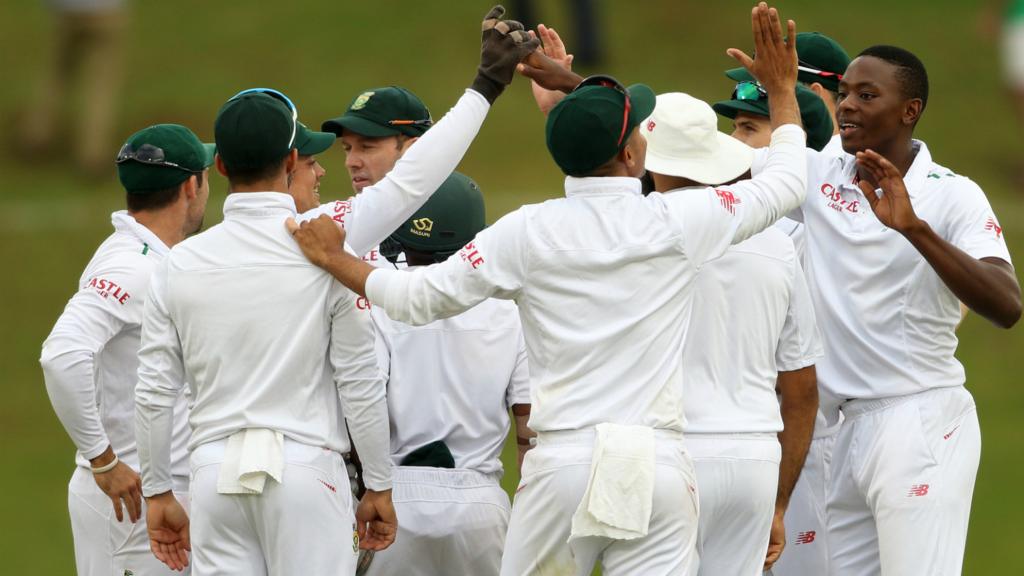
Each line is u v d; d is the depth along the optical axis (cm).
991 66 7006
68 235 5141
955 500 1808
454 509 1781
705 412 1641
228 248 1593
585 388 1524
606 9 7462
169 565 1689
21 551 3178
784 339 1734
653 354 1526
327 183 5272
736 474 1633
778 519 1772
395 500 1772
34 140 6016
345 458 1772
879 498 1828
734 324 1661
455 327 1811
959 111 6562
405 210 1655
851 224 1870
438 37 7119
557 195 5422
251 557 1587
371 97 2056
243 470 1537
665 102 1720
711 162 1684
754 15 1653
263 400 1566
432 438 1811
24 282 4784
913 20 7506
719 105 2055
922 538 1800
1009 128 6412
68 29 5844
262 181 1609
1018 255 5075
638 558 1520
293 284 1580
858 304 1858
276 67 6788
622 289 1526
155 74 6688
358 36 7138
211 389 1581
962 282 1675
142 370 1617
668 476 1512
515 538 1570
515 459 3853
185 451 1811
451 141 1659
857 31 7306
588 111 1534
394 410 1809
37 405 4162
